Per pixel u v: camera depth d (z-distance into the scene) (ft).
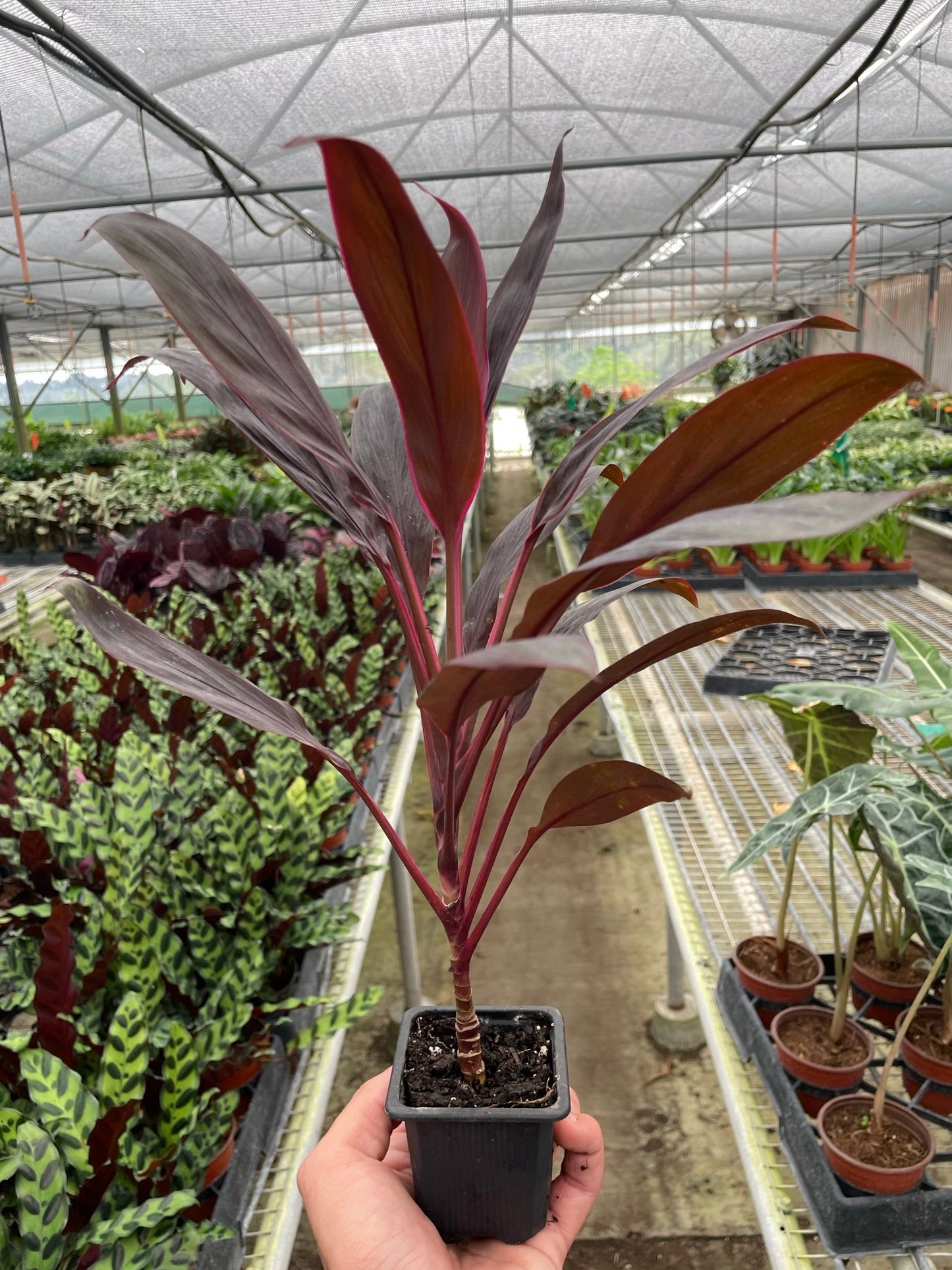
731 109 17.17
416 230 1.60
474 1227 2.90
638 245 37.76
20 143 16.98
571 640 1.35
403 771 7.75
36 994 3.66
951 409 38.81
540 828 2.55
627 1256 6.28
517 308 2.65
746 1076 4.48
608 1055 7.96
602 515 2.10
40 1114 3.50
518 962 9.24
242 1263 3.54
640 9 12.92
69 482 22.71
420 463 2.08
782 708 5.09
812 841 6.42
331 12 12.37
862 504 1.39
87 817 5.07
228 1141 3.91
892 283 53.93
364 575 12.04
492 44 14.14
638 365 77.30
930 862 3.93
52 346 67.56
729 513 1.52
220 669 2.51
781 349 38.83
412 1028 3.01
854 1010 5.02
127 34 12.07
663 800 2.43
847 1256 3.57
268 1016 4.76
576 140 18.99
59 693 7.91
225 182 18.06
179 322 1.96
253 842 5.29
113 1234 3.08
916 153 23.11
